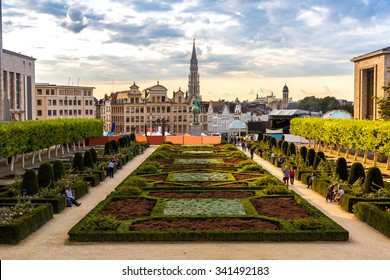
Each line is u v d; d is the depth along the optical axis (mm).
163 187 57625
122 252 35125
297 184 68812
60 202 49906
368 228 43000
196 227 40094
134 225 40812
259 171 73562
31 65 168375
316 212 43812
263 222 41781
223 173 71875
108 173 76250
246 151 125750
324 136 116812
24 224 39375
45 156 114750
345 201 50531
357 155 109125
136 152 116250
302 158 81438
